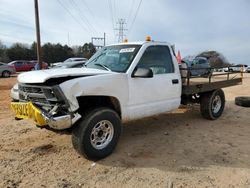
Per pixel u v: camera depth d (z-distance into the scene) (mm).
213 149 4488
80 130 3740
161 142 4844
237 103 8633
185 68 5590
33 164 3826
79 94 3580
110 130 4113
